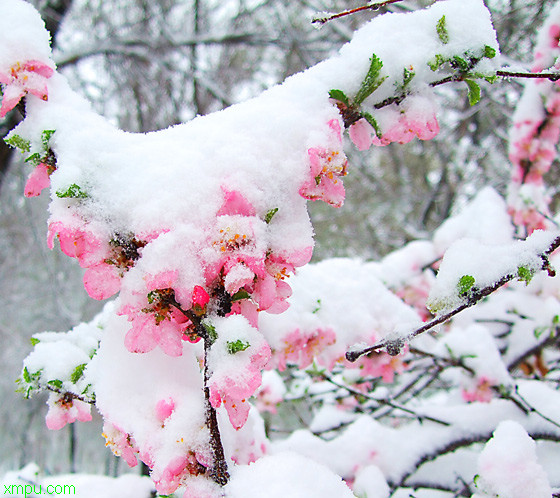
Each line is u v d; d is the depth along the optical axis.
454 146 1.52
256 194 0.25
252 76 1.58
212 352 0.23
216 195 0.25
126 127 1.56
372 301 0.42
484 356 0.45
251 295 0.24
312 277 0.42
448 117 1.36
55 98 0.27
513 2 0.94
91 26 1.52
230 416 0.23
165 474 0.23
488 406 0.44
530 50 0.97
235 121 0.26
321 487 0.24
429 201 1.52
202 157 0.26
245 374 0.22
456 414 0.44
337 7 1.26
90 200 0.25
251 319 0.24
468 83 0.28
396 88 0.28
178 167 0.25
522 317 0.57
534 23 0.89
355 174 1.68
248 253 0.23
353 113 0.28
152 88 1.49
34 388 0.33
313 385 0.62
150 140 0.27
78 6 1.51
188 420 0.24
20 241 1.63
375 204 1.72
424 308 0.64
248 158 0.25
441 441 0.43
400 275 0.64
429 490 0.46
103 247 0.25
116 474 1.16
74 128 0.26
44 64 0.27
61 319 1.46
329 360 0.40
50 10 1.39
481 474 0.30
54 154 0.26
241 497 0.23
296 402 0.66
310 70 0.28
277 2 1.40
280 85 0.28
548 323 0.53
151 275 0.23
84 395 0.31
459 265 0.26
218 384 0.22
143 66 1.51
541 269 0.26
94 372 0.27
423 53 0.28
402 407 0.45
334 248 1.72
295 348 0.39
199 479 0.24
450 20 0.28
